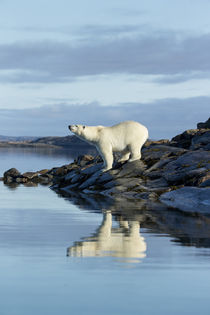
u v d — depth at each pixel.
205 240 20.81
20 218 28.25
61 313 11.63
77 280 14.19
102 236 21.78
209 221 27.05
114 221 26.95
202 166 44.12
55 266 15.81
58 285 13.70
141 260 16.77
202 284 13.90
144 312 11.72
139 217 28.73
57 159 161.75
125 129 48.78
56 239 20.92
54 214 30.22
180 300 12.55
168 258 17.11
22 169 106.75
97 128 49.09
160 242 20.27
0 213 30.75
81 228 24.22
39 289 13.36
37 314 11.56
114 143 48.81
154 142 72.06
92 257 17.17
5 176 72.19
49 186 57.81
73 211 31.92
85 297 12.71
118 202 38.22
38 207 34.47
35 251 18.23
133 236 21.80
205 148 54.56
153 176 46.12
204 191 37.25
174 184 43.66
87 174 54.12
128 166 48.53
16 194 46.34
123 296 12.81
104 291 13.19
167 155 50.22
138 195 42.31
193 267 15.80
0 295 12.88
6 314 11.55
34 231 23.23
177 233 22.69
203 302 12.42
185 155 47.53
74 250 18.42
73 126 47.75
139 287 13.57
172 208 33.94
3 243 19.91
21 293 13.02
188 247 19.17
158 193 41.59
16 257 17.16
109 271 15.20
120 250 18.50
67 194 46.25
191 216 29.30
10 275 14.70
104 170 49.69
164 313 11.67
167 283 13.96
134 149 48.78
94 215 29.75
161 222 26.52
